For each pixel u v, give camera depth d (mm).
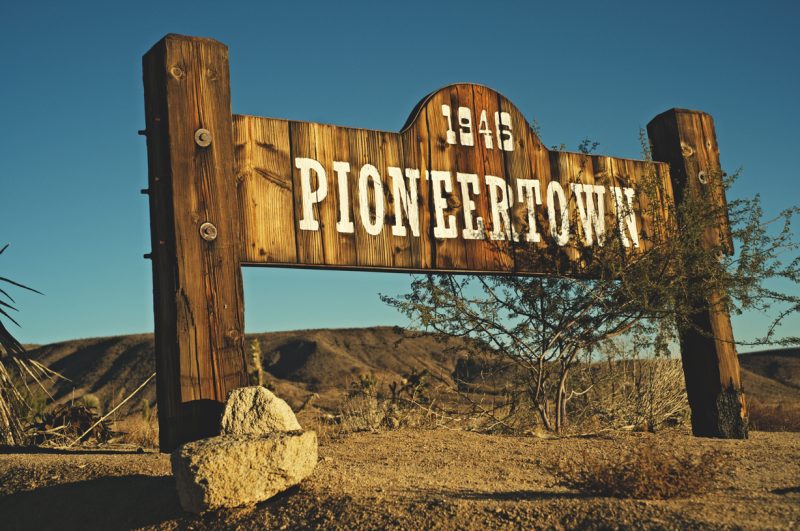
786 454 6969
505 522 4117
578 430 9469
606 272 8664
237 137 6586
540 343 9273
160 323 5980
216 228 6090
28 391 10977
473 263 7816
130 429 11016
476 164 8023
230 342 5977
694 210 9008
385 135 7492
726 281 8758
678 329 8945
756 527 3744
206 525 4668
